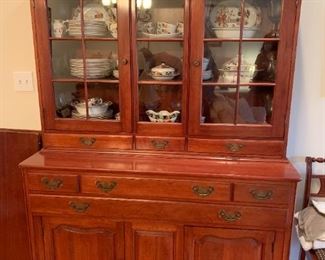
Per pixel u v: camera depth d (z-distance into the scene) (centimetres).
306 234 158
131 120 159
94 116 164
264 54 150
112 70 159
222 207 146
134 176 146
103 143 163
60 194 153
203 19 143
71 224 158
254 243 149
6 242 203
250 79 152
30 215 158
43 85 159
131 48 151
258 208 144
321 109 177
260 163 153
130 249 157
